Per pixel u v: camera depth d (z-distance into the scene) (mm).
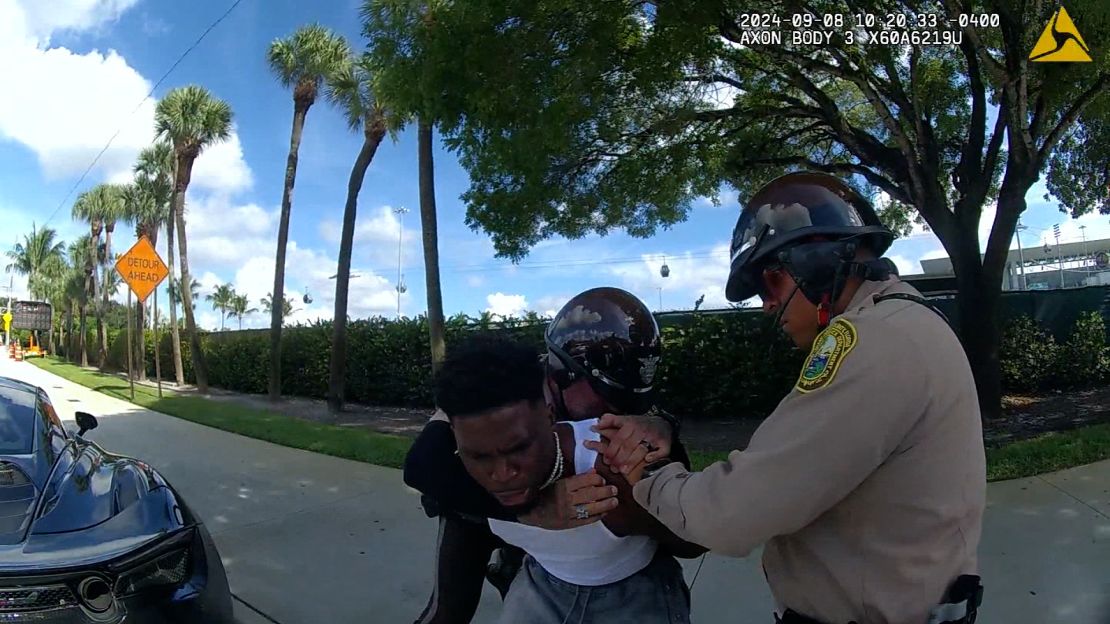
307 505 6348
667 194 11117
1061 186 13445
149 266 16141
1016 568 4047
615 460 1600
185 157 22578
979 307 8859
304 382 18438
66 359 49031
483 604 4055
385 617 4062
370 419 12641
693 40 7508
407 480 1851
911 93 9297
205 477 7617
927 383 1305
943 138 10961
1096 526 4586
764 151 11641
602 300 1855
